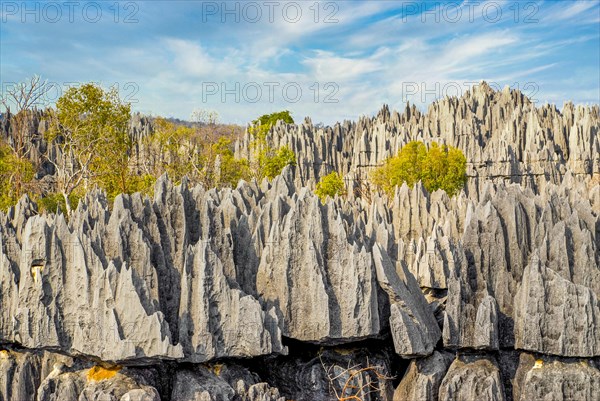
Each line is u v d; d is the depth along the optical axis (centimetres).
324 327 3878
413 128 16562
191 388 3669
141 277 3619
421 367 4022
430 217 5956
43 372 3916
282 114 18962
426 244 4800
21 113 9200
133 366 3691
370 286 3919
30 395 3894
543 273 3872
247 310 3734
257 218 4394
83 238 3666
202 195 4244
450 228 5334
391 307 3922
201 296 3694
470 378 3909
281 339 3997
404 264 4222
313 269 3912
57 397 3641
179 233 4031
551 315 3834
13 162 8981
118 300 3547
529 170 12750
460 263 4116
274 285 4009
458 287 4028
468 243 4203
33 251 3669
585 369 3803
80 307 3609
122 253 3784
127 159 10025
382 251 4012
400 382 4138
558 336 3809
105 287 3569
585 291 3794
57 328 3634
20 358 3956
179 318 3734
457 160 11362
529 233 4272
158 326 3497
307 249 3956
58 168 9031
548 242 4094
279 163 13475
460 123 15462
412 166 11369
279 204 4281
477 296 4094
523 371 3975
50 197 8088
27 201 4559
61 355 3906
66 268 3675
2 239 3853
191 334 3697
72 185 8912
